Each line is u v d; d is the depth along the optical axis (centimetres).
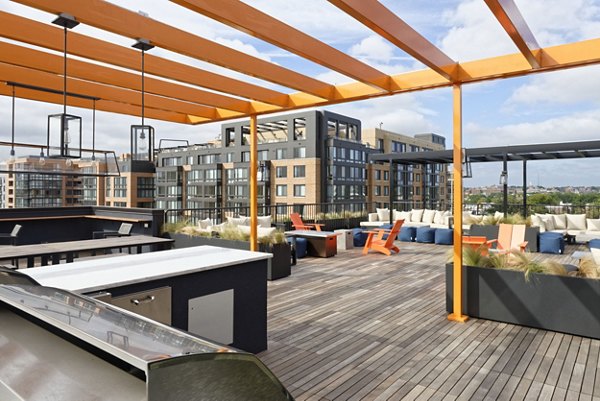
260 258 337
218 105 610
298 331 418
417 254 959
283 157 4025
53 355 94
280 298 553
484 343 390
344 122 4188
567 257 892
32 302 106
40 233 904
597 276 411
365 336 406
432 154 1298
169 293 271
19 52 420
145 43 368
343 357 353
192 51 395
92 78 476
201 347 74
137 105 592
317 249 914
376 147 4747
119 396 75
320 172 3859
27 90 534
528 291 437
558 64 404
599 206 1257
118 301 240
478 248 506
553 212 1305
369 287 620
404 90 500
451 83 471
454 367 334
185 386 68
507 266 464
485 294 462
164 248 838
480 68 445
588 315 405
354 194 4075
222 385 72
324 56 413
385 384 304
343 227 1397
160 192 4934
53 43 381
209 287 304
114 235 850
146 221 863
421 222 1352
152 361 64
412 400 280
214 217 1201
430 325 442
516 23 332
